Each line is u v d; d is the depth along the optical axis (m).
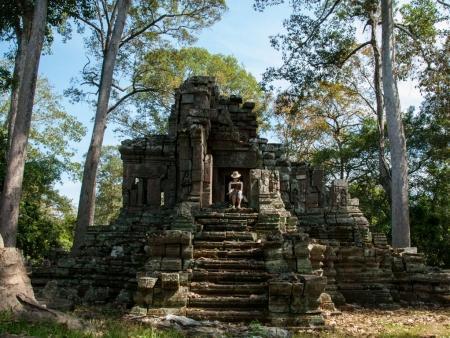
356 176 36.38
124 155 20.09
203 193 17.33
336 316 12.12
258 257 12.42
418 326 10.66
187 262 11.74
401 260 16.02
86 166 21.14
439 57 24.53
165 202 19.77
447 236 29.06
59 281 14.87
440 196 31.41
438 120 29.64
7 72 19.62
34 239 25.67
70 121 35.59
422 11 26.55
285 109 29.19
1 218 16.66
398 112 21.72
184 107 20.14
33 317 7.43
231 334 8.16
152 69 30.62
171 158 20.09
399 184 20.98
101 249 16.58
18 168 17.08
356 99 36.97
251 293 11.12
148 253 12.46
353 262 15.30
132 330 7.59
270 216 14.06
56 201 37.81
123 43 27.34
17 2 21.22
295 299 10.29
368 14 27.98
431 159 31.77
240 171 21.31
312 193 20.14
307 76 26.06
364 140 34.72
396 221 20.77
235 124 23.16
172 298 10.70
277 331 8.51
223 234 13.27
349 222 17.92
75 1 22.11
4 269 7.86
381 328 10.32
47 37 23.22
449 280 15.12
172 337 7.51
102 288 14.13
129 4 23.02
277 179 15.55
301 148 40.50
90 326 7.59
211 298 10.80
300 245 11.88
